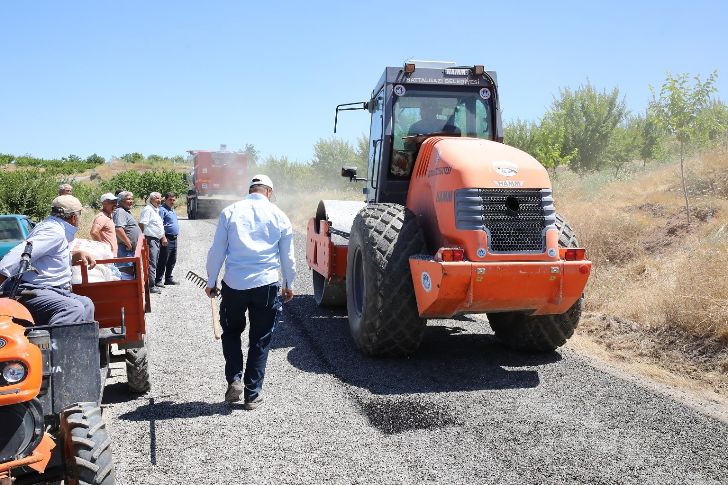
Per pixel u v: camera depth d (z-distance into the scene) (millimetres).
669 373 5793
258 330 4910
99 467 2992
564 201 12961
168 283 10617
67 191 9188
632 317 7230
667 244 9336
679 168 12133
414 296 5738
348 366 5910
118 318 4887
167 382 5496
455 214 5355
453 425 4500
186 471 3793
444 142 5938
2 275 3975
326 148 32156
